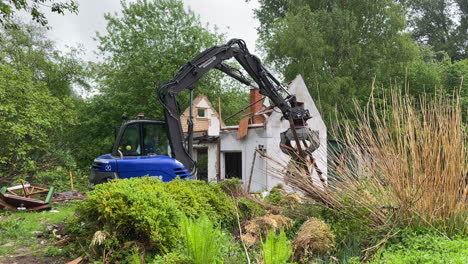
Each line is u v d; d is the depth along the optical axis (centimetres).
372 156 693
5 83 1656
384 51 2808
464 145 655
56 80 2858
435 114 665
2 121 1562
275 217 702
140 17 2977
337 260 582
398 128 657
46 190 1405
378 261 514
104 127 2719
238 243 638
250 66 1302
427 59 3709
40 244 736
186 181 810
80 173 2189
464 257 455
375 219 656
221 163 1934
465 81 2528
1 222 890
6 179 1705
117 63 2950
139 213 586
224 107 3136
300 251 601
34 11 1315
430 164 626
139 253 582
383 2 2925
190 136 1136
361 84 2827
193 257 480
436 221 616
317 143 1011
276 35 3044
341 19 2855
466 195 632
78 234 678
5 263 610
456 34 4412
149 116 2772
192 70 1177
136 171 1031
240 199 820
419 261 483
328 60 2930
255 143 1748
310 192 734
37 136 1736
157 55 2841
